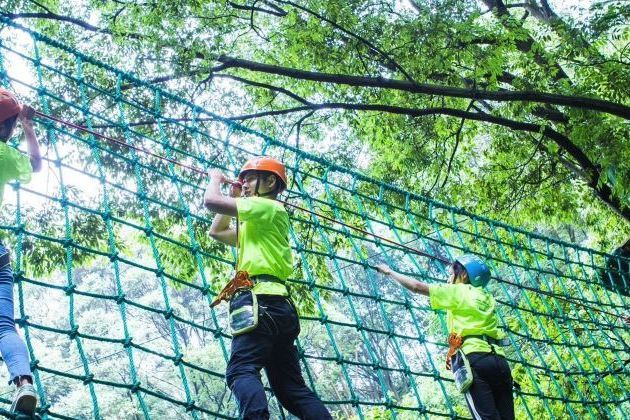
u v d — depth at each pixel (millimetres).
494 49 13266
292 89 16719
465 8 13164
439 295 6023
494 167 16438
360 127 16156
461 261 6352
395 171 16656
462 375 5766
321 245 15273
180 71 13062
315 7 13953
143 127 14453
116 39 13664
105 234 13414
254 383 4383
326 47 14125
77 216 13258
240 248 4871
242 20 16094
